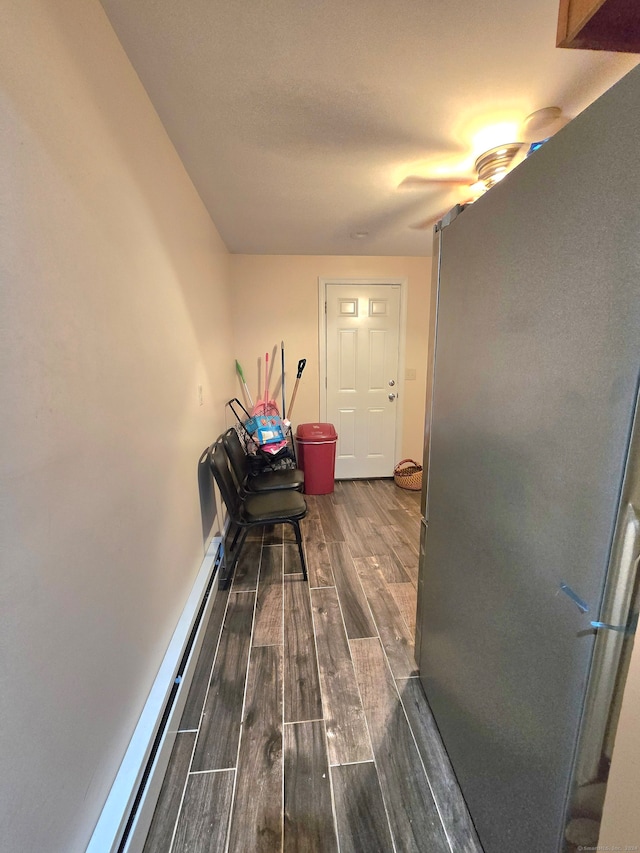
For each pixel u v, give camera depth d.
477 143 1.54
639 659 0.55
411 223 2.48
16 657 0.58
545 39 1.02
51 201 0.70
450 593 1.10
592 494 0.56
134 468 1.07
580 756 0.61
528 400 0.71
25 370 0.62
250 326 3.43
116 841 0.82
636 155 0.46
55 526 0.69
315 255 3.38
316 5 0.92
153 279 1.27
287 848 0.95
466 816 1.01
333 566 2.25
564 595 0.63
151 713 1.08
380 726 1.26
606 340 0.52
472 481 0.94
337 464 3.79
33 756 0.62
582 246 0.56
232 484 2.13
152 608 1.19
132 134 1.11
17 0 0.61
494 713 0.87
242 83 1.19
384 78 1.17
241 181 1.86
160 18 0.95
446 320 1.07
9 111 0.59
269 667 1.50
